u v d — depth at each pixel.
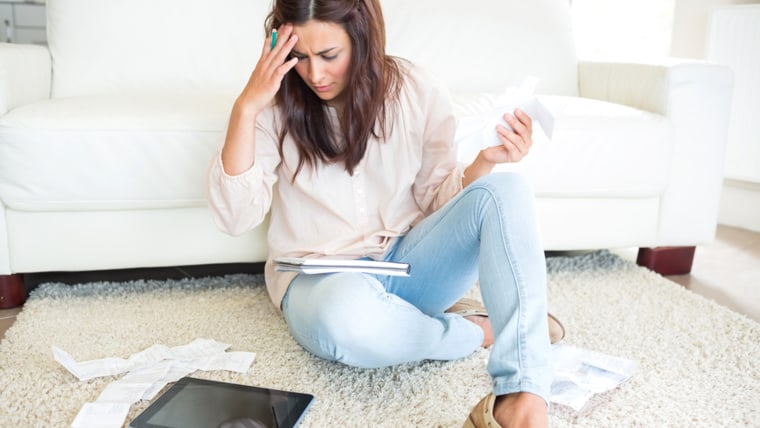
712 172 1.91
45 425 1.09
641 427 1.13
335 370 1.30
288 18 1.08
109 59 2.04
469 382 1.26
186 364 1.29
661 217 1.92
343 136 1.22
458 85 2.29
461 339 1.29
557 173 1.78
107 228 1.62
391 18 2.29
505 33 2.35
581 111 1.85
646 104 1.96
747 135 2.45
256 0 2.16
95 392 1.20
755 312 1.71
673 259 2.00
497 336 0.98
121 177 1.55
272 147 1.26
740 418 1.16
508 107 1.15
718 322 1.59
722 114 1.88
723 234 2.46
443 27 2.31
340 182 1.27
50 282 1.80
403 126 1.25
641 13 2.99
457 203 1.13
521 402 0.92
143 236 1.64
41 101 1.72
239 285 1.79
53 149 1.50
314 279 1.18
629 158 1.81
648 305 1.69
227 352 1.36
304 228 1.30
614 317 1.60
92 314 1.57
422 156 1.32
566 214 1.86
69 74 2.02
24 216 1.58
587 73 2.39
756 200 2.49
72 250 1.61
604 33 3.16
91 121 1.52
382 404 1.18
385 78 1.21
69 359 1.26
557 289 1.79
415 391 1.22
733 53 2.45
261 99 1.13
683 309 1.67
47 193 1.53
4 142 1.48
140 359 1.31
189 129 1.56
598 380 1.27
